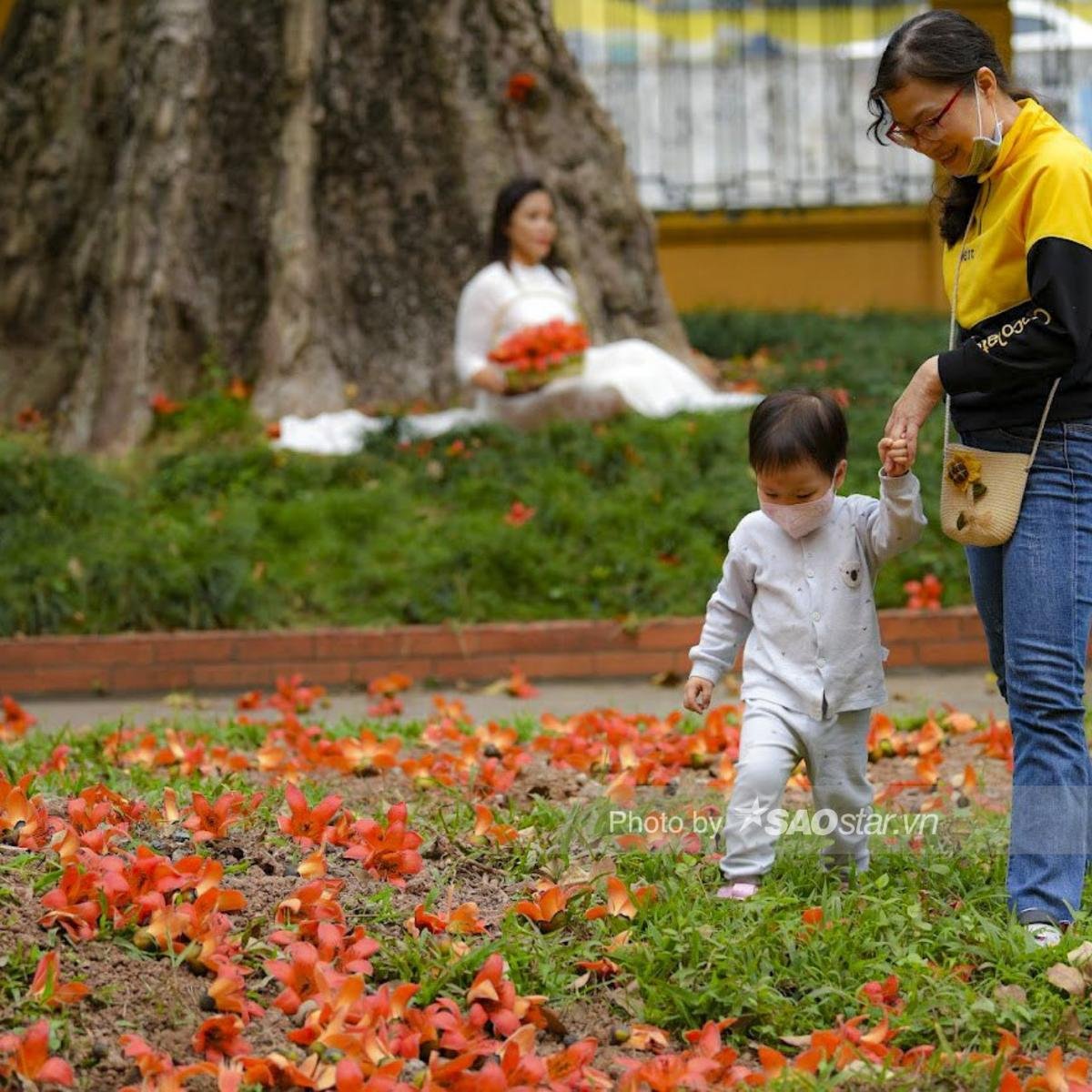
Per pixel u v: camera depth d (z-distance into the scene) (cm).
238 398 1689
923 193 2777
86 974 530
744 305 2691
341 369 1819
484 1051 497
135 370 1708
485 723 1070
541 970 548
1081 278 586
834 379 1783
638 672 1320
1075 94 2955
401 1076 484
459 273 1853
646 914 594
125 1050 486
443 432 1577
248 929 558
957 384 610
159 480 1534
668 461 1513
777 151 2808
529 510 1442
